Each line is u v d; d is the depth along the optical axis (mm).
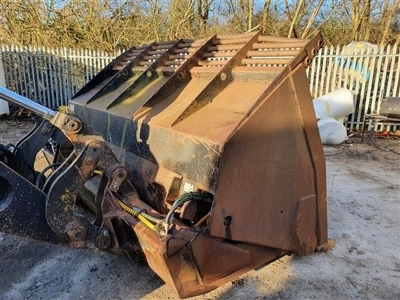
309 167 2338
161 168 2402
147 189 2521
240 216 2086
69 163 2072
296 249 2467
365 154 6297
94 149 1967
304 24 12141
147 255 2047
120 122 2867
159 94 2760
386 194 4320
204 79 2662
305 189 2365
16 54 9828
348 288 2514
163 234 1888
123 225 2170
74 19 11734
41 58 9828
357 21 11938
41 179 2738
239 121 1992
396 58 7883
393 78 7930
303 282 2555
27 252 2859
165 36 12016
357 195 4273
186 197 1951
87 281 2508
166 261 1881
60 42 11727
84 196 2680
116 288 2436
